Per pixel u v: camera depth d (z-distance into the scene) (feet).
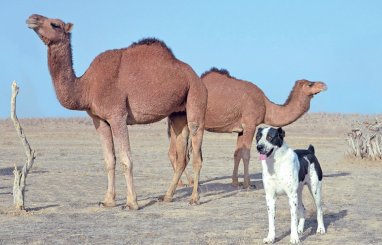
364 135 89.10
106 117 47.44
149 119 49.93
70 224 41.55
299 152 36.96
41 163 90.84
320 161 92.07
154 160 97.09
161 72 49.29
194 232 38.68
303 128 195.52
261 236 37.11
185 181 68.64
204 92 52.08
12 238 36.96
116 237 37.29
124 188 61.36
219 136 172.24
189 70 51.37
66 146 128.77
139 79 48.26
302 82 62.13
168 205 49.98
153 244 35.37
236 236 37.27
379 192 57.57
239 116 61.00
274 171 34.09
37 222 42.22
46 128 202.08
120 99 47.42
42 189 60.18
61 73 45.73
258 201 51.70
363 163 86.53
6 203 50.11
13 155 107.34
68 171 78.69
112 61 47.85
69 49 46.01
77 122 234.17
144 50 49.26
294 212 34.55
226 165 89.20
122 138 47.47
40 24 44.52
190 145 62.23
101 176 73.10
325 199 52.60
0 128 199.00
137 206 47.67
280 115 62.39
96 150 119.03
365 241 35.94
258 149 33.60
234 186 62.13
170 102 50.06
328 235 37.47
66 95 46.11
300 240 35.86
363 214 45.03
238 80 61.98
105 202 48.62
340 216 44.14
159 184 65.00
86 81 47.14
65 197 54.44
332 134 171.83
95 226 40.86
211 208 48.24
